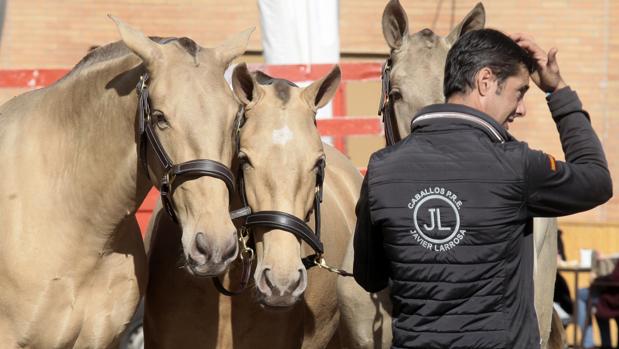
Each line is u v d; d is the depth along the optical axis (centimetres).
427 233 565
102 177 710
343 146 1404
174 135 647
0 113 782
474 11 816
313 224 841
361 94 2003
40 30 2066
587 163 582
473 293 558
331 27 1300
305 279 666
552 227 909
